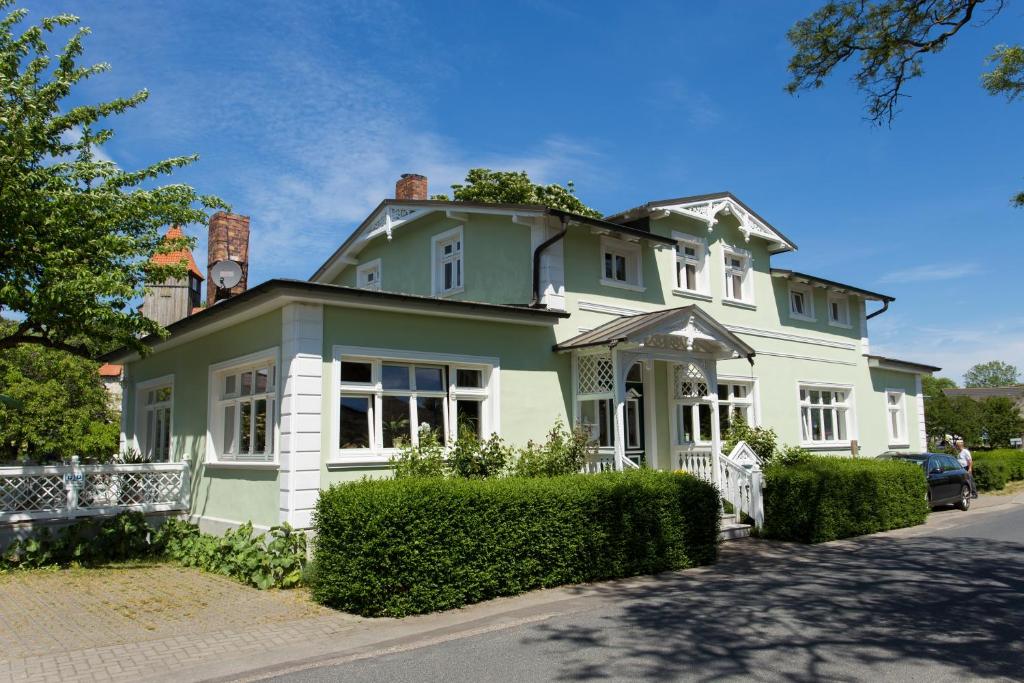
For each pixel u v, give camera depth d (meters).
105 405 25.38
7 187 10.42
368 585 8.06
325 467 10.55
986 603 8.61
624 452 14.49
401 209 17.08
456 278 16.22
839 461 15.68
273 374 11.37
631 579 10.21
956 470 19.83
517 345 13.36
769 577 10.29
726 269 19.00
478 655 6.61
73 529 11.80
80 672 6.27
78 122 11.65
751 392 19.05
